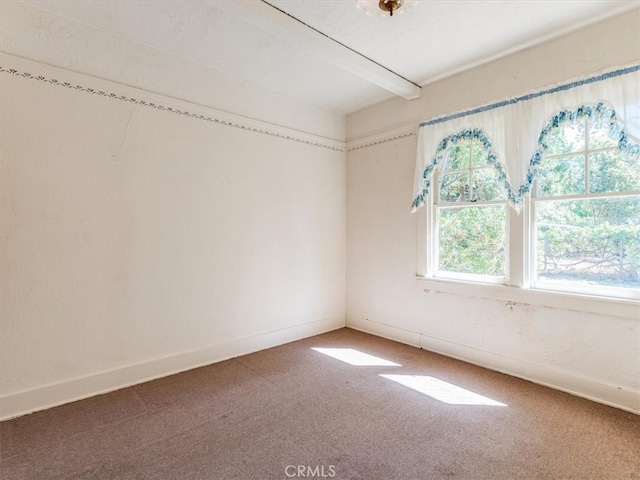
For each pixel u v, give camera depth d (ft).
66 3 6.66
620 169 7.16
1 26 6.54
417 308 10.85
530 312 8.39
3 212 6.65
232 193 9.97
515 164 8.34
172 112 8.77
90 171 7.60
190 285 9.19
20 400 6.84
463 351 9.74
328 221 12.55
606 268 7.47
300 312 11.75
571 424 6.50
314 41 7.68
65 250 7.33
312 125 11.98
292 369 9.14
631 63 6.72
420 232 10.67
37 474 5.23
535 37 7.87
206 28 7.55
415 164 10.72
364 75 9.19
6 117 6.64
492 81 8.96
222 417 6.78
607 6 6.77
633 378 6.96
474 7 6.82
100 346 7.82
